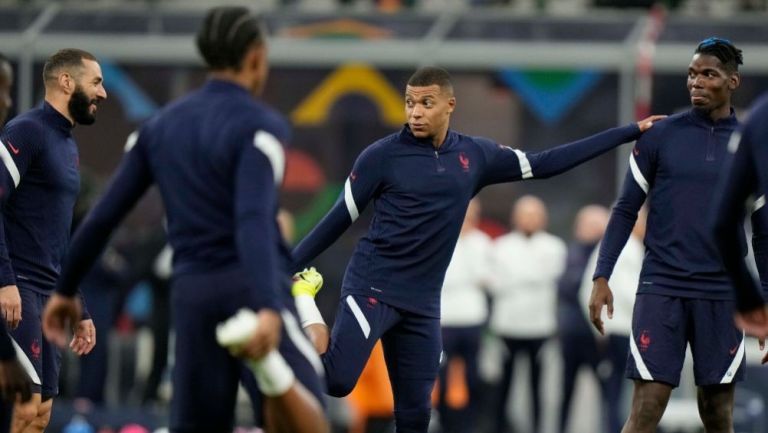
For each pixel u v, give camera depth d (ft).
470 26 173.27
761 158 57.98
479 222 168.86
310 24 174.60
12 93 170.91
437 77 85.87
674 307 83.97
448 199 85.81
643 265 85.87
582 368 148.25
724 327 83.87
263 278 58.08
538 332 150.71
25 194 84.84
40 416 87.61
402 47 170.81
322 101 172.04
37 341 84.69
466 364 148.77
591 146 86.74
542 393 152.25
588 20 172.45
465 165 86.22
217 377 62.64
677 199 84.07
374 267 86.69
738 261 60.29
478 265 149.07
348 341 85.61
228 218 61.31
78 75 86.69
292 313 64.23
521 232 151.74
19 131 84.17
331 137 171.83
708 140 84.17
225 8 62.39
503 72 169.89
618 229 86.07
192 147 61.21
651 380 83.97
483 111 169.99
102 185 172.55
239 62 61.98
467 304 148.05
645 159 85.56
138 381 164.25
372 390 145.69
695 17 171.32
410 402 87.66
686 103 167.84
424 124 85.25
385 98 171.53
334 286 164.25
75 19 175.52
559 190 168.55
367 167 85.97
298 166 171.83
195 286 61.67
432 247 86.28
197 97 62.28
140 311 165.89
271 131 60.49
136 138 63.10
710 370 84.12
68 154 86.74
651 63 167.63
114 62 173.27
